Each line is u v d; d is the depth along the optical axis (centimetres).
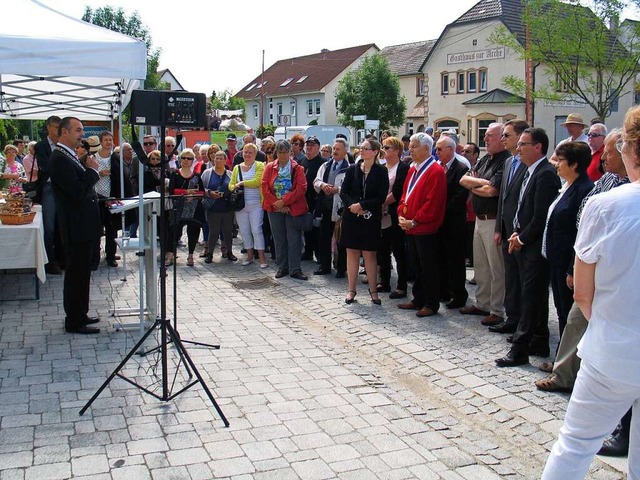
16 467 359
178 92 434
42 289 788
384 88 4262
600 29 2219
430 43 4803
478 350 586
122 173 907
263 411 446
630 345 257
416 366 551
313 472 364
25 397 456
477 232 665
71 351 558
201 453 381
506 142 589
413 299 729
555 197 518
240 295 800
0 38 494
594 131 723
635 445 276
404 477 362
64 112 1047
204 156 1238
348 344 612
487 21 3544
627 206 259
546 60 2312
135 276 878
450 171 707
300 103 5744
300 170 884
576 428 278
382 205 735
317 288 841
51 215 861
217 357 557
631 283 257
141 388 454
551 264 496
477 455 394
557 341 611
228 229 1025
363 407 459
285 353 575
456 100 3769
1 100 826
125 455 376
